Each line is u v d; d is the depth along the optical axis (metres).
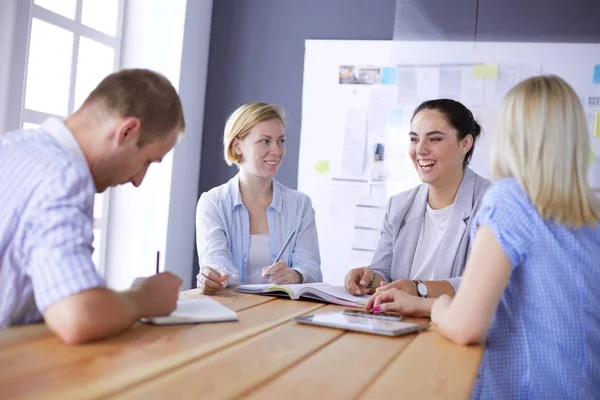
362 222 3.62
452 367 1.01
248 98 3.84
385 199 3.46
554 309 1.23
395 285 1.71
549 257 1.23
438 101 2.20
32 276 1.03
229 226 2.32
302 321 1.32
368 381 0.89
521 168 1.26
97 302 1.01
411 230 2.23
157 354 0.97
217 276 1.78
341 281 3.64
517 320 1.27
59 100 3.10
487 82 3.31
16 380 0.79
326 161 3.69
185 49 3.57
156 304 1.21
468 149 2.20
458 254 2.08
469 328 1.18
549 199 1.23
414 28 3.43
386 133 3.58
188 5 3.57
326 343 1.14
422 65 3.40
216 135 3.87
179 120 1.28
